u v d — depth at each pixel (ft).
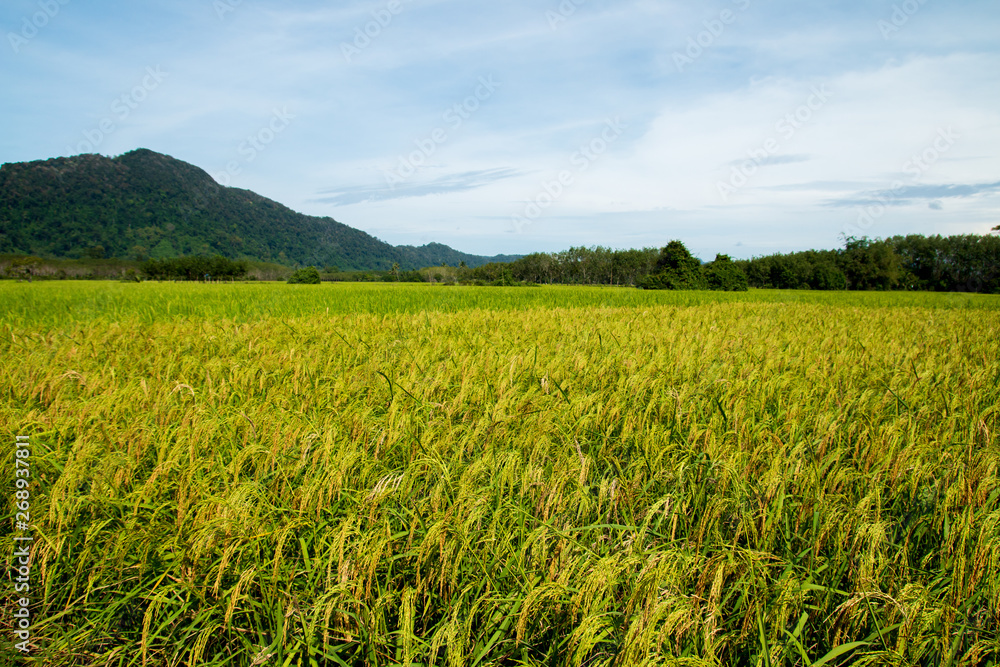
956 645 6.73
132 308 42.09
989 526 7.85
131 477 9.57
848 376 19.29
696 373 19.10
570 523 8.99
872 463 11.13
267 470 10.21
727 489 9.71
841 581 8.25
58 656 6.91
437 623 7.15
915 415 14.11
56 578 7.94
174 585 7.27
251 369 16.94
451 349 22.49
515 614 6.86
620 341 26.20
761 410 14.43
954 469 10.37
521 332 29.32
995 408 14.07
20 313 37.63
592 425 13.01
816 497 9.38
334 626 7.09
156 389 14.38
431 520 8.32
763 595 7.20
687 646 6.69
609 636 6.86
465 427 12.06
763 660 6.49
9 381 14.83
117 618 7.60
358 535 7.64
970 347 27.53
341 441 11.03
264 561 7.67
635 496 9.87
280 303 48.93
